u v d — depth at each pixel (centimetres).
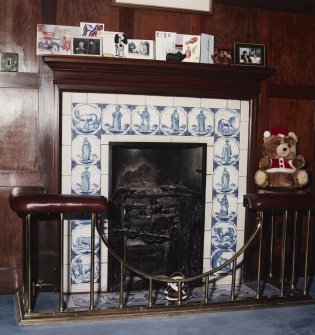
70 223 317
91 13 315
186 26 335
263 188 346
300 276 372
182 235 337
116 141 320
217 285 346
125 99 320
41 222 315
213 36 337
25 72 306
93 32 313
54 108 308
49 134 311
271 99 355
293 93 360
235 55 341
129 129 322
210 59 335
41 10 307
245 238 351
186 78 323
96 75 308
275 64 355
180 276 299
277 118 358
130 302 303
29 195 258
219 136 341
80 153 315
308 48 363
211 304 290
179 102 330
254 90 342
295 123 363
